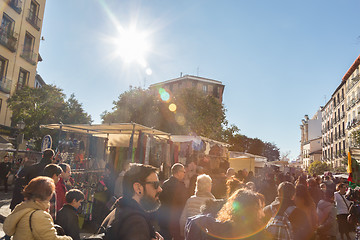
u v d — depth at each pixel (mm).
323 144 52531
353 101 35469
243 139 56656
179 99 28359
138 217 1727
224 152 11266
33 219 2537
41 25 24250
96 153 9078
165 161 8852
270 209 3779
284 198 3629
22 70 22188
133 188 1902
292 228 3354
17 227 2564
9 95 20656
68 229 3299
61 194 4746
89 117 25641
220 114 29297
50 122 20891
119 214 1777
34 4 23516
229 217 2211
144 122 27266
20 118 19031
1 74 19938
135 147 8742
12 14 20469
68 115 22531
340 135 41344
